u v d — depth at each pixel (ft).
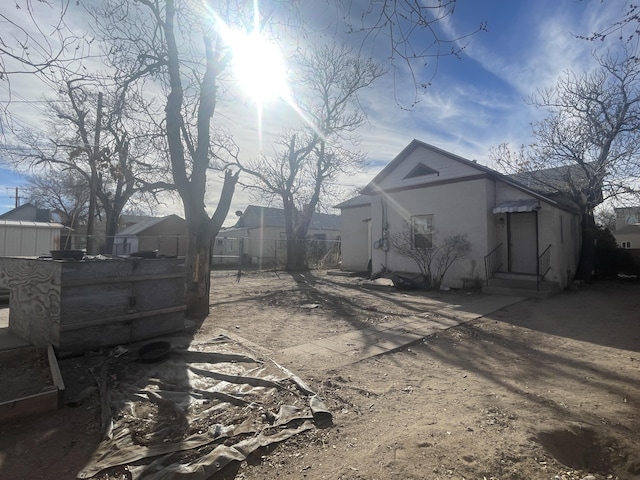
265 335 21.12
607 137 45.65
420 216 47.19
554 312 28.84
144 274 17.79
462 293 39.50
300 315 27.50
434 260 44.86
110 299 16.46
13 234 34.58
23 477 7.95
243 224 115.03
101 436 9.58
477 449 9.32
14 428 9.95
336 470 8.45
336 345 19.27
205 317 25.36
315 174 74.59
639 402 12.44
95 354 15.57
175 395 11.89
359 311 29.32
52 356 14.03
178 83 24.48
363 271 62.90
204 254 26.09
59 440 9.44
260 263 92.58
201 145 26.00
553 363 16.78
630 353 18.28
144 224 104.47
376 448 9.39
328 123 65.77
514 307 31.14
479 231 41.19
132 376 13.53
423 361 17.11
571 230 45.80
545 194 44.68
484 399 12.65
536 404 12.23
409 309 30.27
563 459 9.44
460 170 42.93
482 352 18.60
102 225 136.56
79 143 38.09
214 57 25.91
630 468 9.23
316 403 11.73
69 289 15.12
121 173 26.22
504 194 41.52
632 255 54.60
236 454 8.76
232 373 14.14
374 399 12.59
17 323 17.97
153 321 18.34
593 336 21.67
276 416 10.76
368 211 64.75
